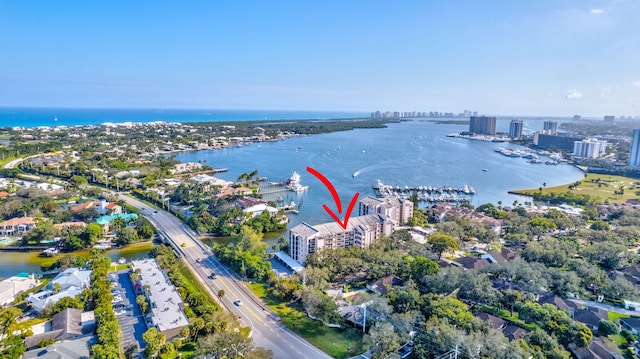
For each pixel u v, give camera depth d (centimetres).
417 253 19750
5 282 15938
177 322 13288
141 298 14738
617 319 14462
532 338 12044
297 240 19850
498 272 16962
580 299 16200
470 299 15275
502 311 14875
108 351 11081
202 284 17175
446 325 12162
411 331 12631
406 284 15600
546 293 16325
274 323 14075
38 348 11988
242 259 18288
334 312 13950
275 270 19000
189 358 11938
